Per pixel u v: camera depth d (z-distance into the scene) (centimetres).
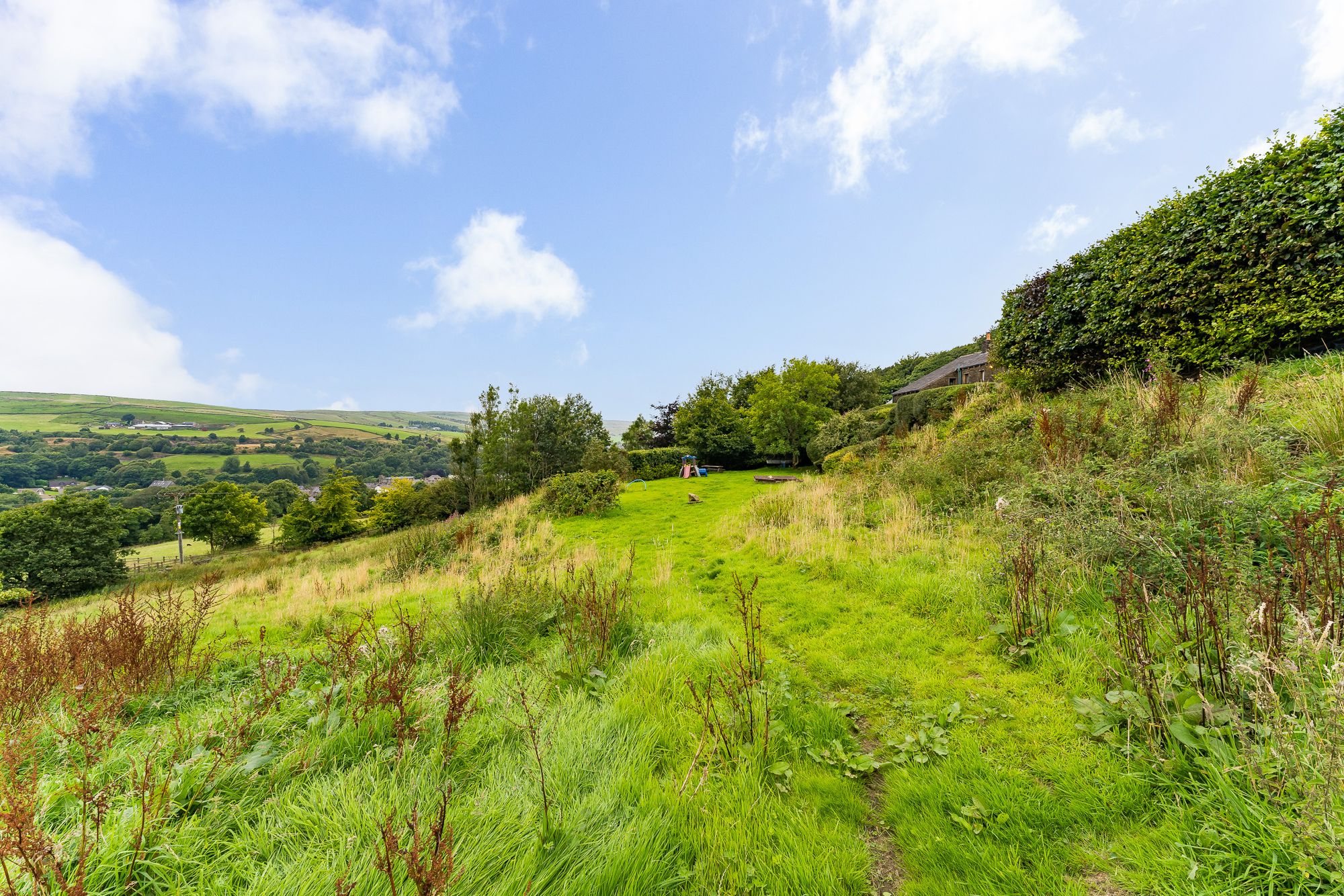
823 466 1487
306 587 898
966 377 3003
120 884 160
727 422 2667
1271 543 282
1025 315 973
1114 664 252
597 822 191
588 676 318
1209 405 511
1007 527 436
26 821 156
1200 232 675
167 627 395
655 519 1132
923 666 312
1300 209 575
